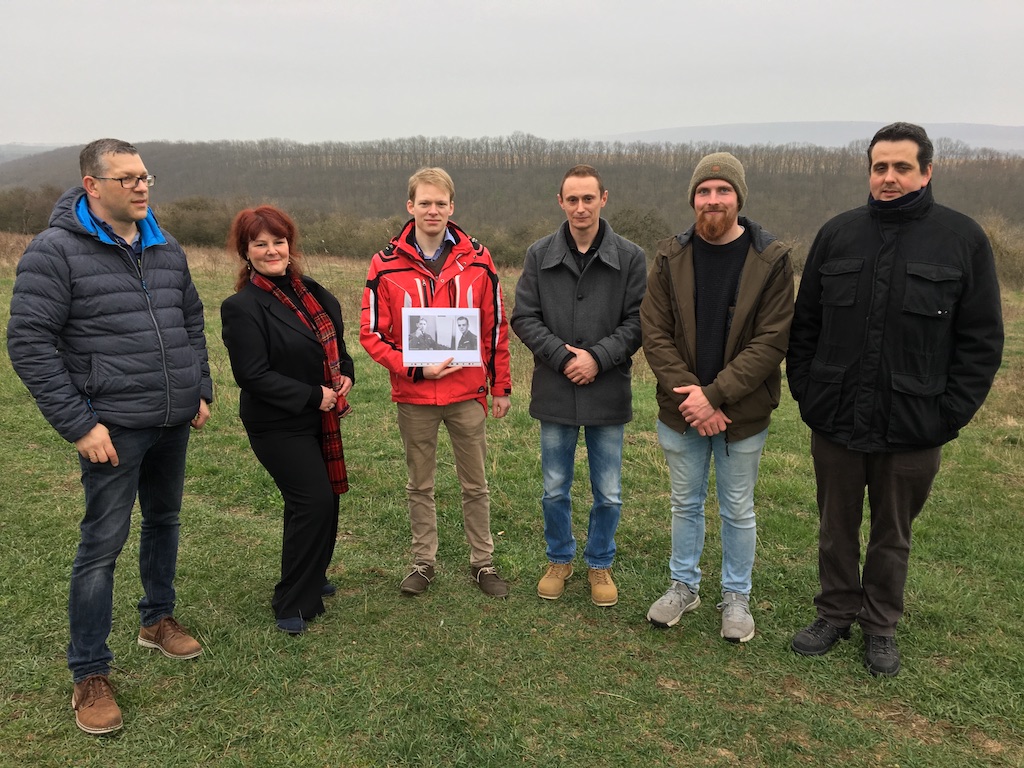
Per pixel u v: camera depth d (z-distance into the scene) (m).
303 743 2.55
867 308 2.89
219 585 3.70
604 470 3.53
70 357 2.58
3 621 3.27
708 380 3.19
